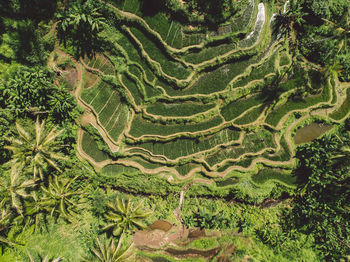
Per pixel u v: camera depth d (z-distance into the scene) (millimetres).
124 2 18516
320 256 20328
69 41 19703
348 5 18719
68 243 19922
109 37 19500
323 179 19406
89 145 20812
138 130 20422
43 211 19391
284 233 20734
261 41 18891
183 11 17609
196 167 20844
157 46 19266
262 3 18812
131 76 19938
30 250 19469
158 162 20562
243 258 20000
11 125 19125
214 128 20297
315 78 20453
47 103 19578
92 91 20547
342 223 20062
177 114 20094
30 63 19031
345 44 19719
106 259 17359
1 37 17547
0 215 17125
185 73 19250
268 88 20328
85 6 17562
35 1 17609
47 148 16875
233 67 19625
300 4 18609
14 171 16078
